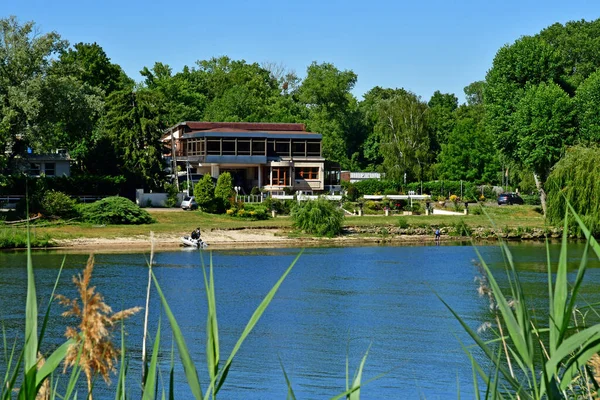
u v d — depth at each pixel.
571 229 48.56
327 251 54.50
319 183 86.31
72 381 3.73
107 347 3.28
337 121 122.00
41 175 68.12
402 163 99.62
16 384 14.33
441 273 39.88
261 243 59.88
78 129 65.62
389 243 62.06
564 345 3.25
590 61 92.44
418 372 18.45
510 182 97.44
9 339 20.64
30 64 62.38
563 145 64.62
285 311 27.73
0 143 59.16
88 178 68.69
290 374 18.34
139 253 50.78
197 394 3.30
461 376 17.94
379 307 28.67
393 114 101.06
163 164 76.69
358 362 19.62
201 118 115.56
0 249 51.69
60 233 56.62
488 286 3.92
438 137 118.75
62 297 3.28
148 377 3.58
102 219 61.59
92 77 89.62
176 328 3.40
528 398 3.52
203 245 56.50
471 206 80.06
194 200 71.12
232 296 31.47
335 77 122.38
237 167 86.88
